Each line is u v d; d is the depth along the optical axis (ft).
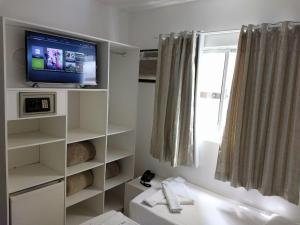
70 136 7.63
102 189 8.39
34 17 7.11
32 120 7.36
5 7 6.49
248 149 7.04
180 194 7.71
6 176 5.72
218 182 8.25
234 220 6.68
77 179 7.89
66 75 7.06
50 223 6.73
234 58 7.89
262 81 6.71
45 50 6.50
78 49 7.25
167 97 8.61
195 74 8.11
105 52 7.86
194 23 8.45
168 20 9.10
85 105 8.59
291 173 6.33
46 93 6.21
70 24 8.05
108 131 8.66
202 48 8.06
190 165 8.42
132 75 9.30
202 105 8.70
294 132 6.25
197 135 8.33
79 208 8.85
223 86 8.14
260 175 6.97
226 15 7.69
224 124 7.59
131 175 9.77
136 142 10.50
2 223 6.23
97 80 8.11
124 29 10.08
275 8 6.75
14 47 6.63
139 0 8.58
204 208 7.18
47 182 6.59
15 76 6.73
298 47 6.16
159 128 9.02
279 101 6.36
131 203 7.27
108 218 6.18
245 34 6.94
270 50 6.57
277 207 7.16
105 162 8.27
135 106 9.35
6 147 5.61
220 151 7.47
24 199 6.04
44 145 7.45
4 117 5.51
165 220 6.47
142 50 9.80
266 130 6.76
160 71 8.83
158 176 9.70
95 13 8.82
